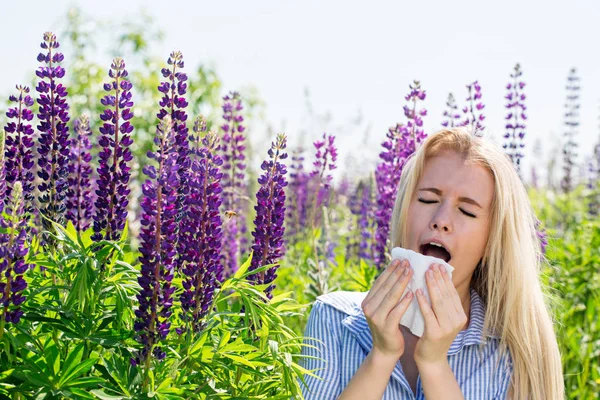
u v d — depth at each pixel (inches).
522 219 125.0
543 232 207.6
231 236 225.5
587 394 229.3
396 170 204.1
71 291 112.0
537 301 129.6
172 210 111.7
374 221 243.4
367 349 125.8
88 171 143.3
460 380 125.3
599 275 270.1
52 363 106.7
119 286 115.4
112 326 119.0
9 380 107.0
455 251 118.5
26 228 134.4
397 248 114.7
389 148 204.5
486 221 120.9
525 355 125.9
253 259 132.1
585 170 421.1
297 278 227.9
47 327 119.6
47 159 136.5
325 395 125.9
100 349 121.6
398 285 112.3
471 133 125.3
